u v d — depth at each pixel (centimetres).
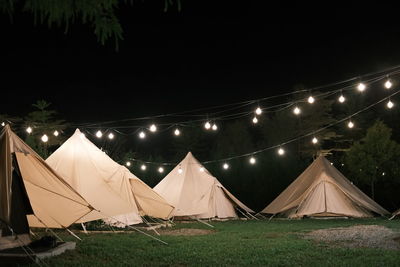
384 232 1197
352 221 1631
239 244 1006
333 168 1880
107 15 355
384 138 2231
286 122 3177
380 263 768
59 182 931
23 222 915
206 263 790
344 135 3067
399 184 2211
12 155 880
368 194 2298
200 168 1831
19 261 767
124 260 811
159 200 1400
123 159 2277
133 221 1411
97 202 1164
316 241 1063
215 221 1728
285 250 916
